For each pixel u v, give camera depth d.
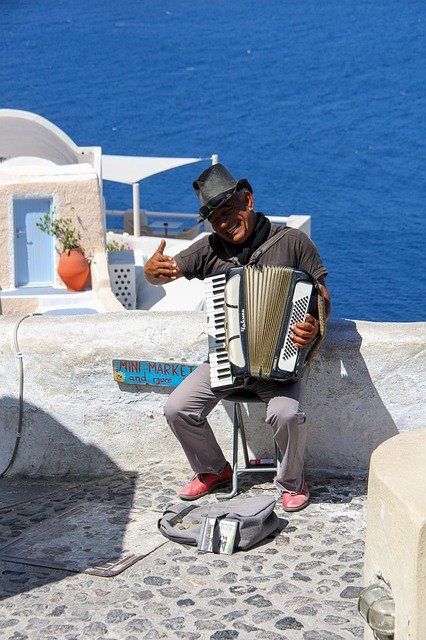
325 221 52.28
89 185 14.62
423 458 3.87
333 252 46.41
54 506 6.19
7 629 4.84
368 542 3.92
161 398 6.44
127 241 23.39
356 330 6.19
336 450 6.32
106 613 4.92
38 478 6.66
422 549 3.42
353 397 6.21
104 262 14.78
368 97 79.44
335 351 6.16
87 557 5.48
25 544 5.70
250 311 5.55
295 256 5.69
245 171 62.25
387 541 3.69
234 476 6.06
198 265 5.86
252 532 5.46
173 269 5.84
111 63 93.69
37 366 6.49
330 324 6.25
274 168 62.75
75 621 4.87
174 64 92.56
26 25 113.81
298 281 5.53
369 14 112.50
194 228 25.22
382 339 6.11
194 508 5.75
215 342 5.67
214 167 5.59
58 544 5.67
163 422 6.49
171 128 72.19
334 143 67.69
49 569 5.39
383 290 40.34
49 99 81.19
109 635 4.73
